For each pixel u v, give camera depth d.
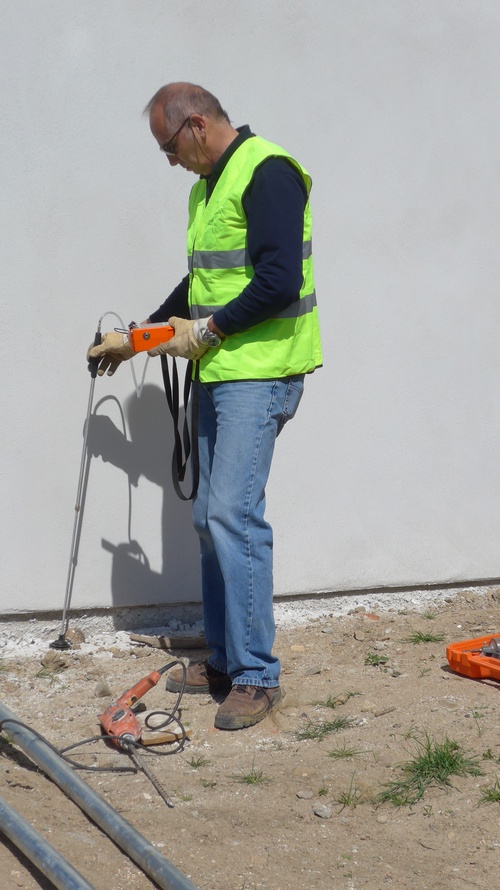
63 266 4.11
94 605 4.34
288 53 4.34
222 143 3.38
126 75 4.11
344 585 4.75
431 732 3.29
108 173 4.14
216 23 4.21
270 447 3.44
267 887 2.45
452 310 4.79
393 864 2.56
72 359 4.17
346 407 4.66
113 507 4.32
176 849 2.60
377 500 4.77
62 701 3.66
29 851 2.34
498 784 2.89
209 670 3.77
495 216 4.82
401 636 4.43
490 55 4.71
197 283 3.46
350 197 4.54
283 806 2.85
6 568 4.18
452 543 4.93
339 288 4.57
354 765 3.09
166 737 3.29
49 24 3.98
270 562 3.50
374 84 4.51
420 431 4.80
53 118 4.03
